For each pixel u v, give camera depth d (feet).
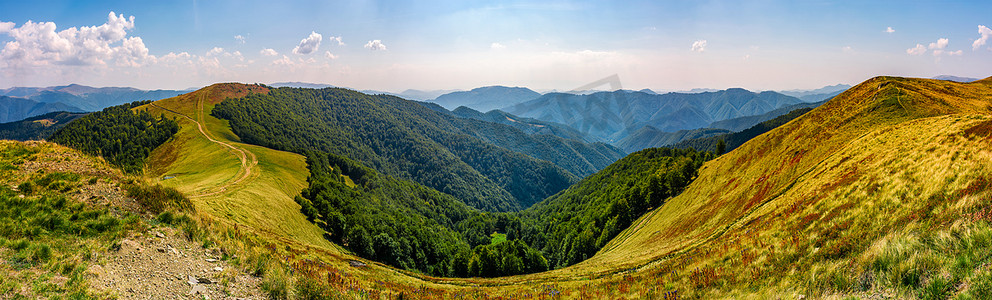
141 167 72.08
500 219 626.64
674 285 60.85
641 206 326.85
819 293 37.24
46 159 60.75
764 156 241.35
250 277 47.11
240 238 61.62
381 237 244.42
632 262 119.75
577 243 294.25
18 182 51.34
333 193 359.46
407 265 262.67
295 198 283.18
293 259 68.85
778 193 152.05
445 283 109.40
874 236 45.91
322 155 597.52
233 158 411.13
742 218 136.36
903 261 33.78
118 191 57.36
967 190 46.98
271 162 419.74
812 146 205.26
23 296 30.99
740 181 225.76
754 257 61.21
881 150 123.54
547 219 645.92
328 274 62.28
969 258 29.94
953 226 36.78
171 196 63.21
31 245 38.11
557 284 96.48
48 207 46.65
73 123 640.58
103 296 33.83
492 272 229.66
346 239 244.22
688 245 123.24
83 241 42.50
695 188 274.16
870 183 80.59
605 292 73.46
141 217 53.11
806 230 66.85
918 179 62.85
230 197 175.94
